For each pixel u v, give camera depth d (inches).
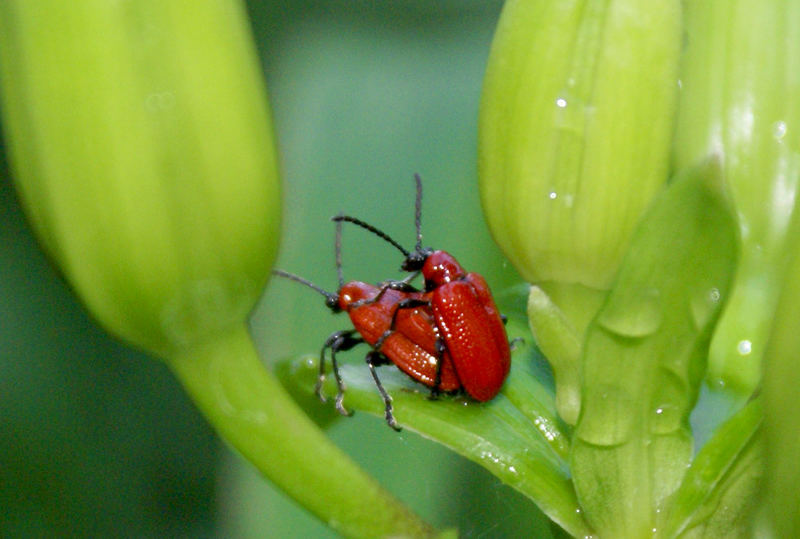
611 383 6.2
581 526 6.4
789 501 6.0
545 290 6.5
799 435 5.9
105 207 6.1
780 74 6.6
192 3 6.0
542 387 6.7
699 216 6.0
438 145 7.7
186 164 6.1
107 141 6.0
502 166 6.4
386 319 7.5
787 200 6.5
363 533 6.3
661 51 6.3
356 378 6.9
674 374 6.2
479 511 7.5
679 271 6.1
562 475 6.4
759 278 6.6
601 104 6.3
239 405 6.3
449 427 6.5
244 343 6.3
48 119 6.0
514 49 6.4
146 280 6.1
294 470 6.3
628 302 6.1
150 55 6.0
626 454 6.3
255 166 6.1
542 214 6.4
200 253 6.1
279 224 6.2
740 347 6.6
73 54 6.0
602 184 6.4
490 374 6.6
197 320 6.2
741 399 6.5
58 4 6.0
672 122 6.4
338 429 7.5
